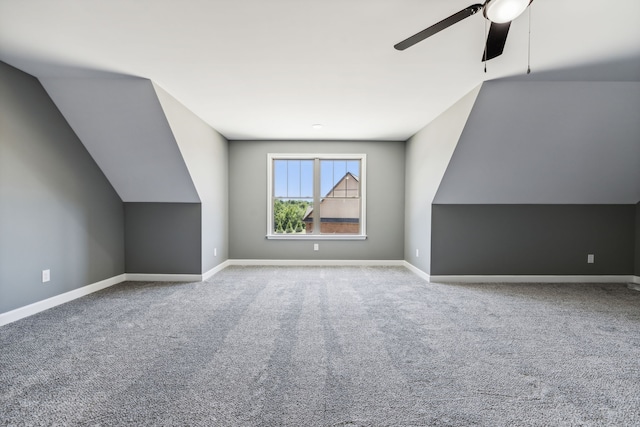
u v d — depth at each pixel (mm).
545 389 1798
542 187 4137
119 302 3354
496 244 4398
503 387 1815
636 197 4262
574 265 4422
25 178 2857
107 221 4000
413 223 5066
